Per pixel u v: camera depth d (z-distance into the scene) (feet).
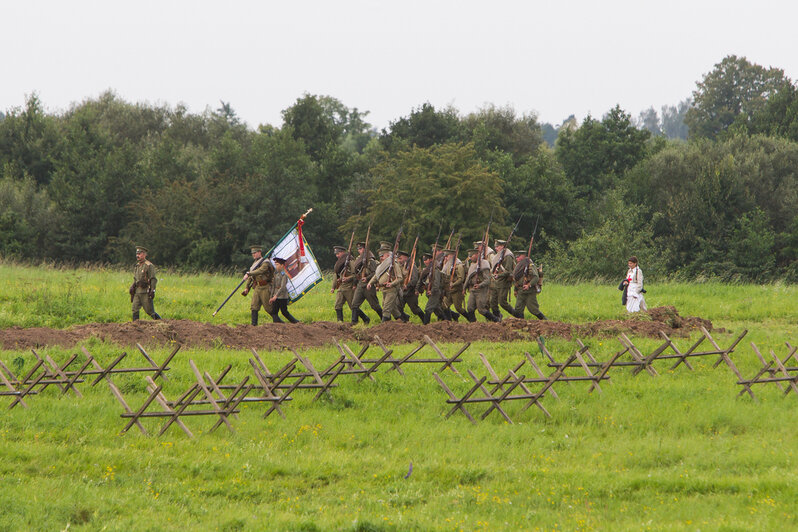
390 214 421.59
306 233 463.83
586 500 79.20
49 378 113.50
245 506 77.30
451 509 76.23
